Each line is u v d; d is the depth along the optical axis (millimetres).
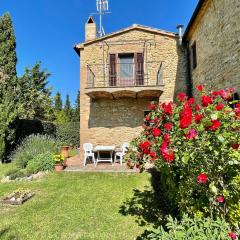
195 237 2281
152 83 11109
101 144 11164
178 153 2734
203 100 2732
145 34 11305
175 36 11086
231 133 2521
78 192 6516
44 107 21688
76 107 40031
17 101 13547
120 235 4145
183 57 11047
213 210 2883
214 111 2582
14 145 12266
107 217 4898
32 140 10898
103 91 10086
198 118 2559
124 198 5949
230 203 2797
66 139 16953
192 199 3217
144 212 5059
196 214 2998
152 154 3270
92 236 4152
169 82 11000
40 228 4496
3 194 6555
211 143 2523
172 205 4984
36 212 5254
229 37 6234
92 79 11109
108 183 7219
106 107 11305
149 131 3779
